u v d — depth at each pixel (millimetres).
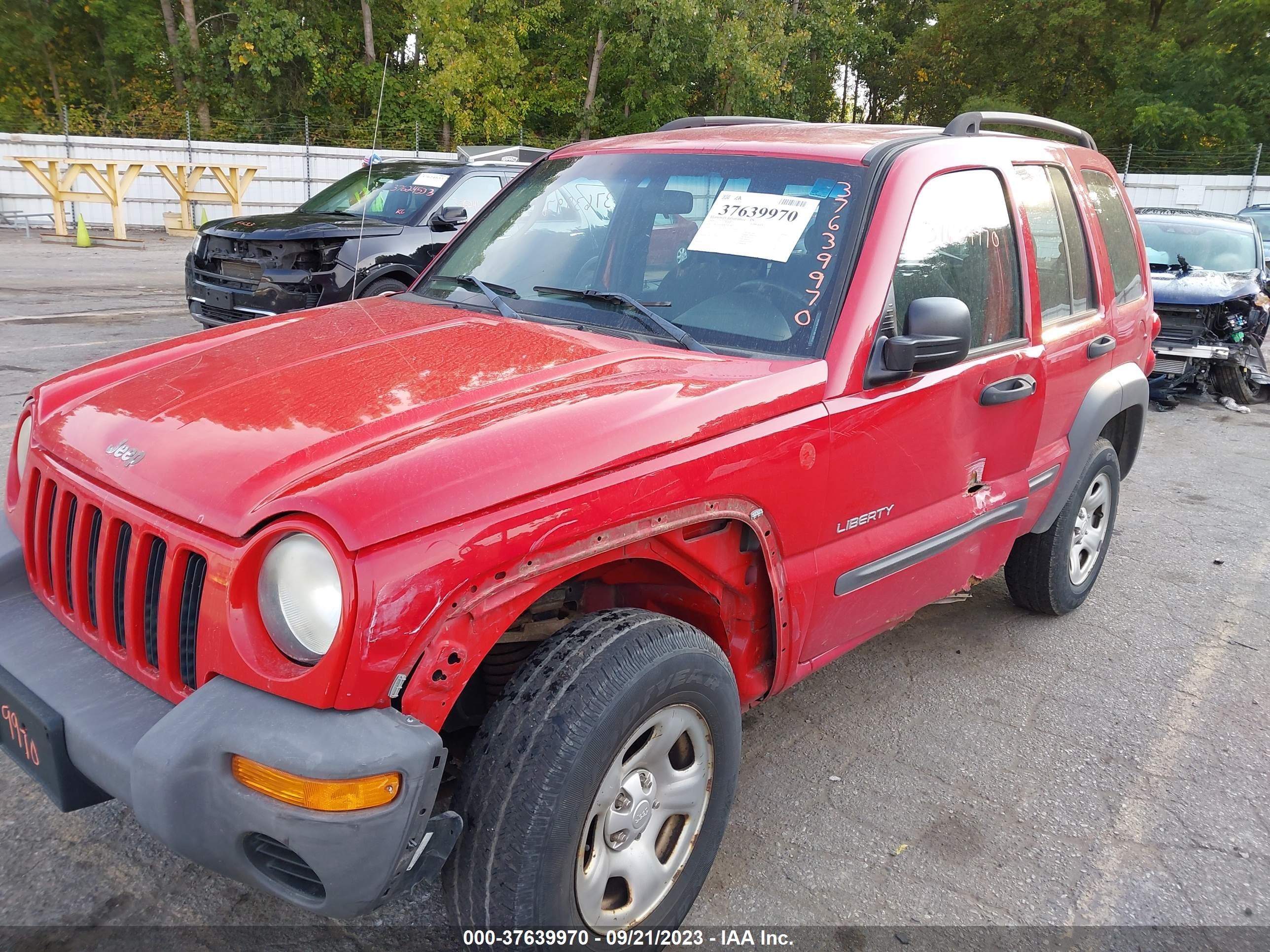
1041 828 3053
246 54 30438
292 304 8273
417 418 2143
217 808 1789
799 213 2959
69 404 2537
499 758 1970
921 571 3184
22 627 2318
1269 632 4652
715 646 2322
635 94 32656
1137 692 3980
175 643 1986
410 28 32625
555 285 3201
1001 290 3443
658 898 2316
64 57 33375
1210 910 2715
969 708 3795
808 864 2818
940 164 3166
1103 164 4586
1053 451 3920
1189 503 6758
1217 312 9586
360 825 1713
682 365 2594
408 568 1765
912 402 2898
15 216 21641
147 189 23516
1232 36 35812
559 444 2055
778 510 2512
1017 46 40000
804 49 37000
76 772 2047
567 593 2461
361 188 9805
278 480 1931
